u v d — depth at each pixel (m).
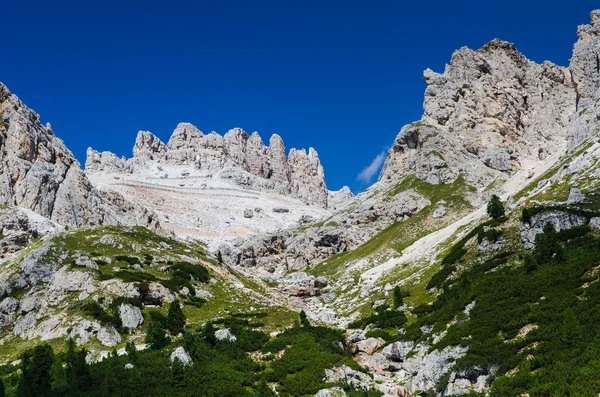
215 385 59.75
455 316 74.75
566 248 75.62
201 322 88.38
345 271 143.38
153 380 59.72
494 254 91.25
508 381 49.56
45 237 114.88
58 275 92.81
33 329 83.06
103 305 86.00
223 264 127.94
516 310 62.75
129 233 121.50
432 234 142.75
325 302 122.88
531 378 48.28
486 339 60.66
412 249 138.38
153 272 103.00
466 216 147.50
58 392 56.72
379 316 93.38
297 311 100.12
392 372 74.50
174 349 67.75
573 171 115.31
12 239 116.12
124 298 86.69
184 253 120.56
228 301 100.81
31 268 95.56
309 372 65.00
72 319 82.62
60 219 148.00
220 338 74.88
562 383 44.88
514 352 55.09
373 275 129.38
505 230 95.44
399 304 96.31
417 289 101.75
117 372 61.31
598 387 42.03
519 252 85.38
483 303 70.81
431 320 78.69
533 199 108.88
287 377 64.62
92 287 89.00
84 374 59.03
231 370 64.88
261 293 112.38
